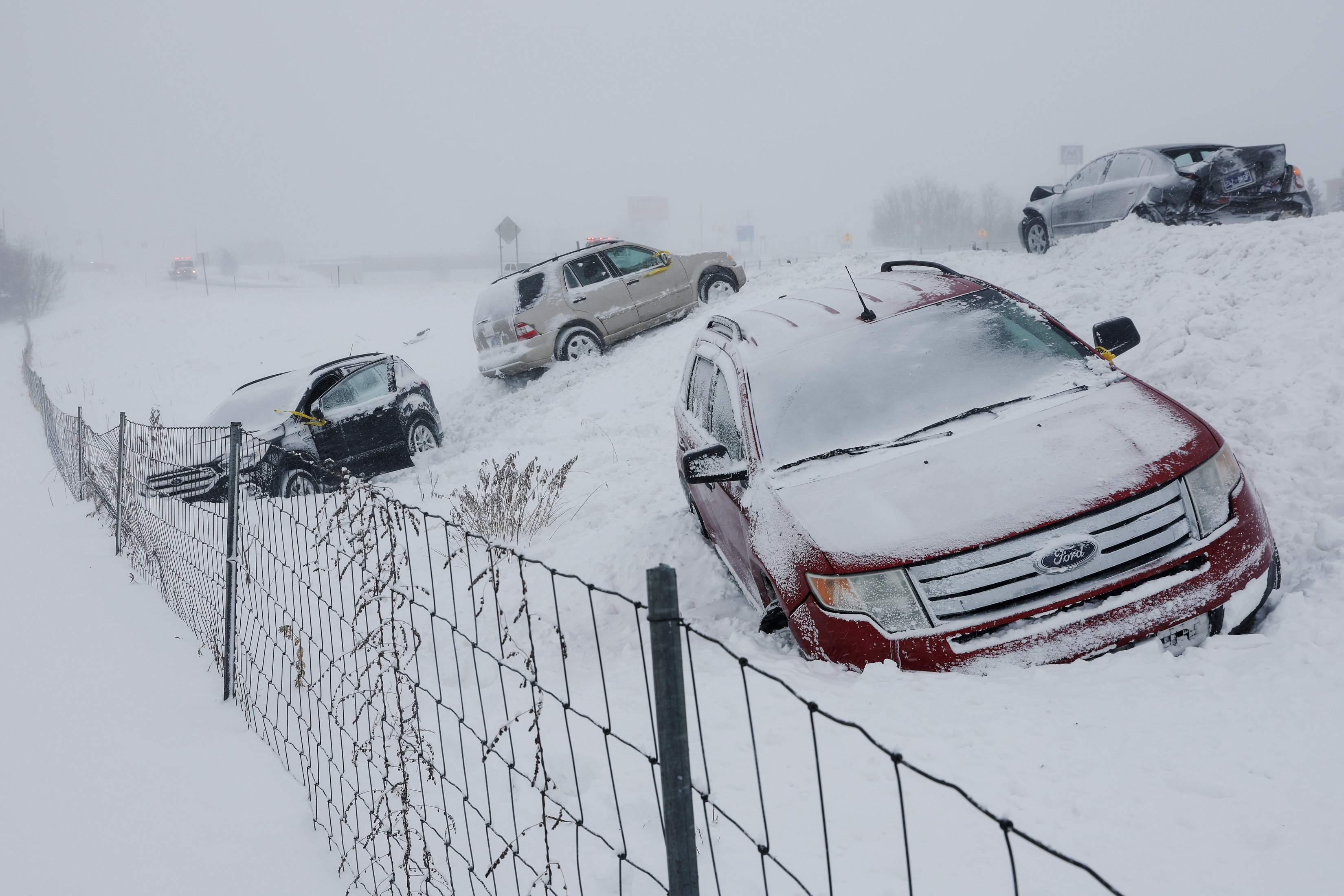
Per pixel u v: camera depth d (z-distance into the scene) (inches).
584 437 420.8
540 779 141.0
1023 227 574.6
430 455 484.4
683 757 71.7
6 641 221.6
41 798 142.6
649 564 253.6
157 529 277.6
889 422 185.8
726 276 634.8
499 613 115.4
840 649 155.0
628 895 109.2
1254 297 281.9
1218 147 497.4
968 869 101.4
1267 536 155.1
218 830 135.9
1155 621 144.3
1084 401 176.7
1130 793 109.8
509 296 582.6
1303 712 118.6
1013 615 146.0
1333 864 92.4
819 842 111.6
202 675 207.2
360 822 134.5
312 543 294.0
